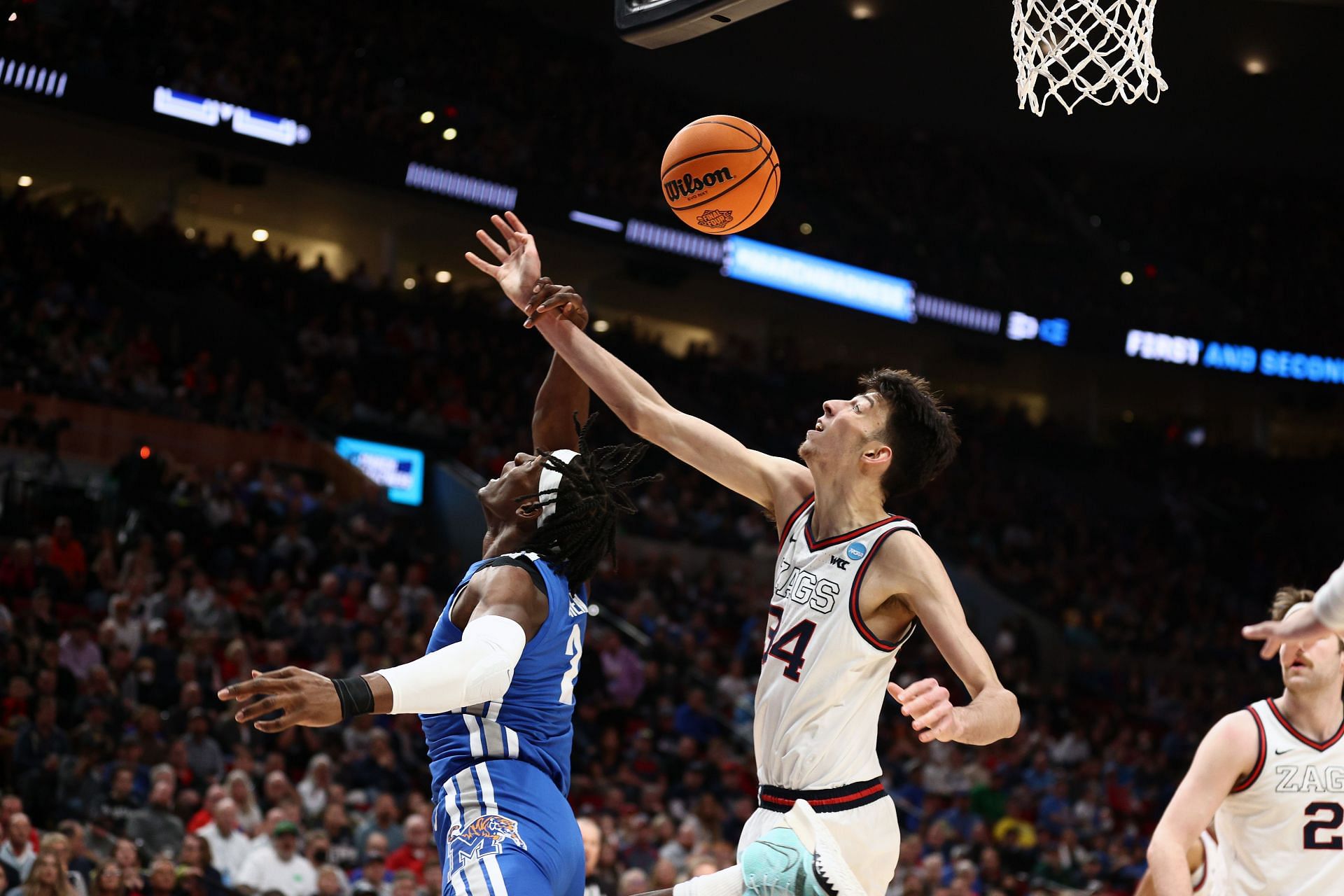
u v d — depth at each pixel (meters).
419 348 19.94
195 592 11.72
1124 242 27.05
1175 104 25.11
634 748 12.46
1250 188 27.61
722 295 23.70
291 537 13.90
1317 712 3.34
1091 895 11.04
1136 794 15.55
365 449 17.48
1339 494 25.66
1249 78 23.97
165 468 13.90
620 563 17.14
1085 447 25.50
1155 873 3.30
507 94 22.50
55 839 7.07
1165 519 24.41
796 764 2.80
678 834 10.45
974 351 25.81
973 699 2.61
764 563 19.12
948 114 26.23
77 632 10.50
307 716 2.36
